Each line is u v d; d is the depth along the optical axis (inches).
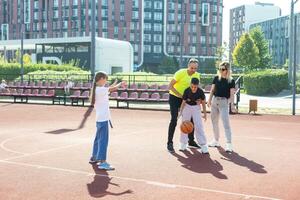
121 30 5002.5
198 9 5364.2
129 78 1386.6
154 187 290.5
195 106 416.8
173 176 322.0
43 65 1975.9
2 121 703.1
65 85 1192.8
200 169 346.9
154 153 416.2
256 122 707.4
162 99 975.0
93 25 1159.6
